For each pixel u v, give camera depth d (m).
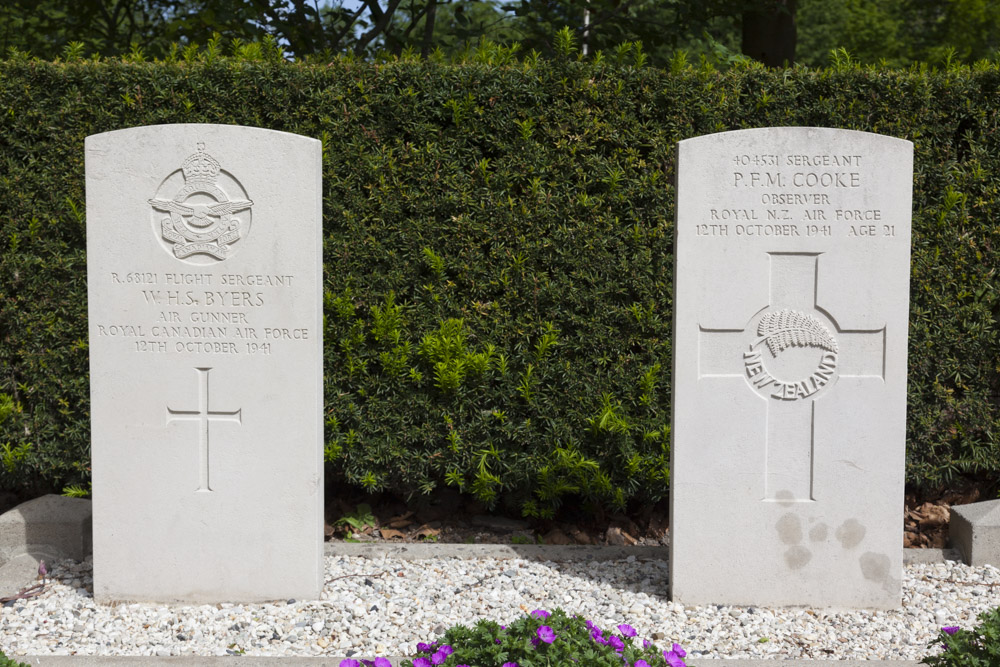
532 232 5.12
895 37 13.30
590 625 3.11
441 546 5.04
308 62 5.30
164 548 4.20
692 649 3.79
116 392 4.12
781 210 4.04
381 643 3.83
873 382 4.10
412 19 8.62
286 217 4.04
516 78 5.11
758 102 5.12
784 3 8.60
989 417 5.19
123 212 4.04
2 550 4.80
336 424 5.19
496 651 2.88
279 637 3.88
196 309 4.08
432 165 5.11
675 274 4.10
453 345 5.10
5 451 5.24
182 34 7.95
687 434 4.15
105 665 3.46
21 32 8.61
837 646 3.83
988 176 5.11
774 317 4.09
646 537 5.44
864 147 4.01
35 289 5.15
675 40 8.05
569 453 5.16
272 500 4.18
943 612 4.16
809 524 4.18
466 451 5.22
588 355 5.19
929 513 5.48
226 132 4.01
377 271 5.16
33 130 5.11
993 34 12.17
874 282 4.06
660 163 5.12
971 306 5.14
